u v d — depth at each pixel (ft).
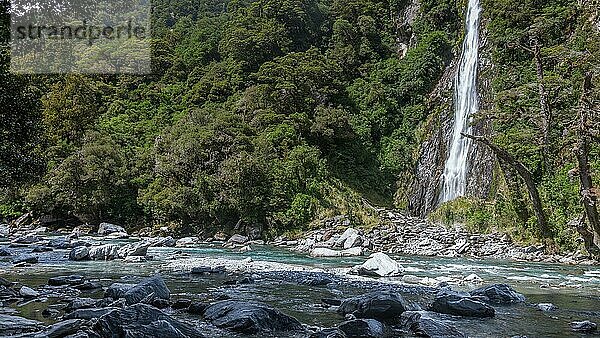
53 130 160.86
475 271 66.18
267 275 55.62
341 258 81.82
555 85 99.91
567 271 68.49
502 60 139.85
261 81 168.86
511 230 102.27
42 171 61.77
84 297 38.47
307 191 131.13
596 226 82.23
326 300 39.17
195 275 54.90
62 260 68.44
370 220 127.75
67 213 140.97
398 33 212.64
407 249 99.81
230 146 129.70
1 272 55.26
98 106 194.39
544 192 97.60
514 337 28.35
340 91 176.14
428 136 162.91
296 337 27.66
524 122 116.47
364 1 222.69
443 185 147.13
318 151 142.92
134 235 123.95
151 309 26.86
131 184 140.05
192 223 127.65
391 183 161.07
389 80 187.73
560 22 134.72
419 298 41.70
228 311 31.19
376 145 169.78
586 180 83.87
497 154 95.86
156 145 142.20
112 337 24.50
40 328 27.48
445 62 181.98
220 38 228.02
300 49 216.95
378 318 32.60
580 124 85.35
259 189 124.26
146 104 195.31
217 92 186.39
